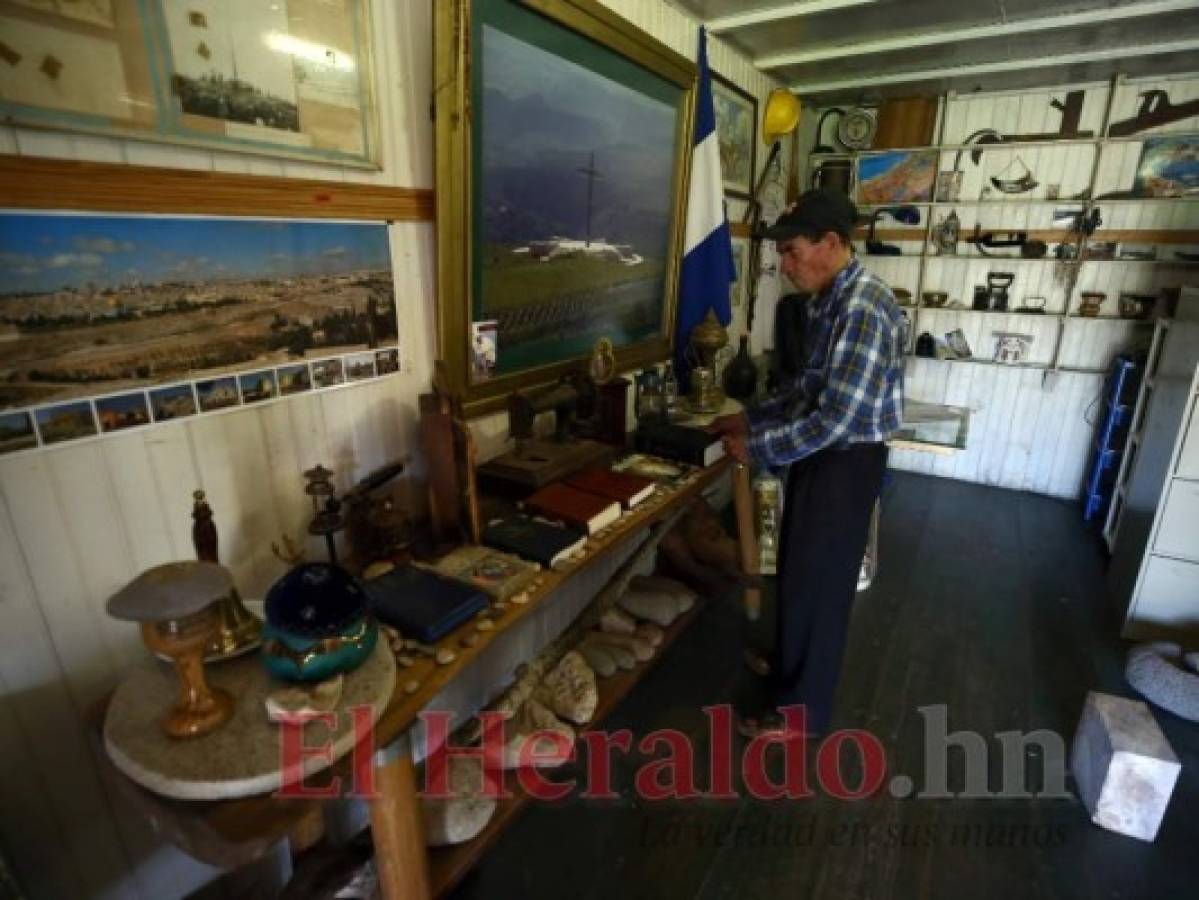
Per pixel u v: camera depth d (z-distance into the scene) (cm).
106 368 97
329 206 123
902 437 264
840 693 209
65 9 84
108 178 92
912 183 387
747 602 232
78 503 97
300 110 114
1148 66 308
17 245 85
